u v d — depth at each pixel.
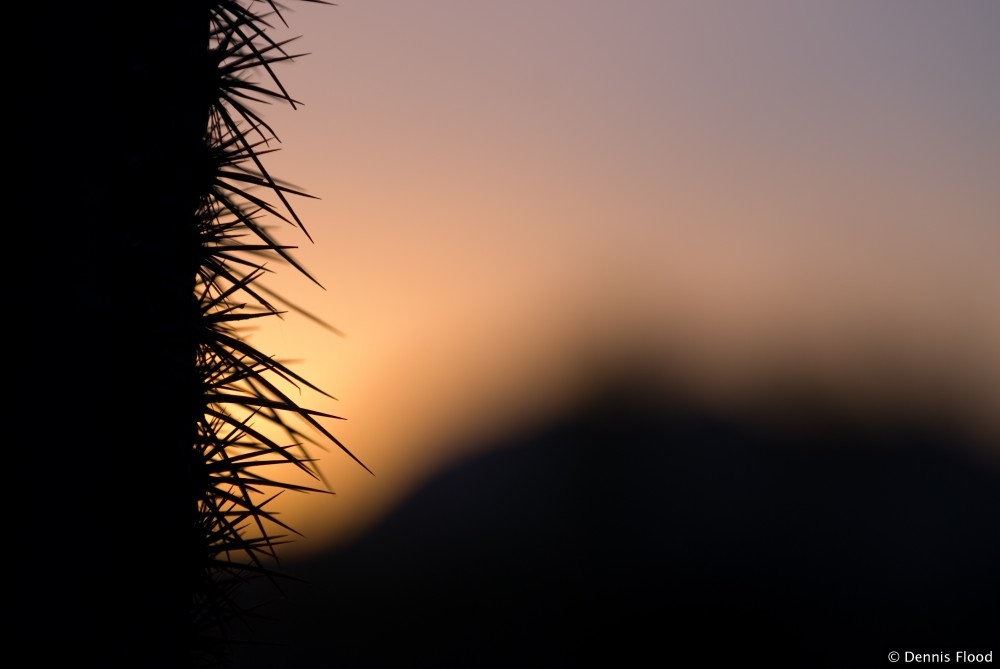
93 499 1.10
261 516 1.41
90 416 1.10
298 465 1.39
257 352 1.33
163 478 1.21
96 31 1.12
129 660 1.16
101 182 1.12
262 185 1.37
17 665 1.01
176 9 1.24
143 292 1.18
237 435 1.47
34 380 1.03
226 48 1.39
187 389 1.26
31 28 1.04
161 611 1.23
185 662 1.30
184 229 1.29
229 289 1.43
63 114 1.07
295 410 1.29
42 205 1.04
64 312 1.06
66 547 1.06
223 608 1.42
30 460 1.03
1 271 1.02
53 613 1.04
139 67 1.18
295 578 1.42
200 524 1.37
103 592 1.11
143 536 1.17
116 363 1.14
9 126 1.03
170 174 1.20
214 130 1.58
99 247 1.11
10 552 1.01
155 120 1.21
